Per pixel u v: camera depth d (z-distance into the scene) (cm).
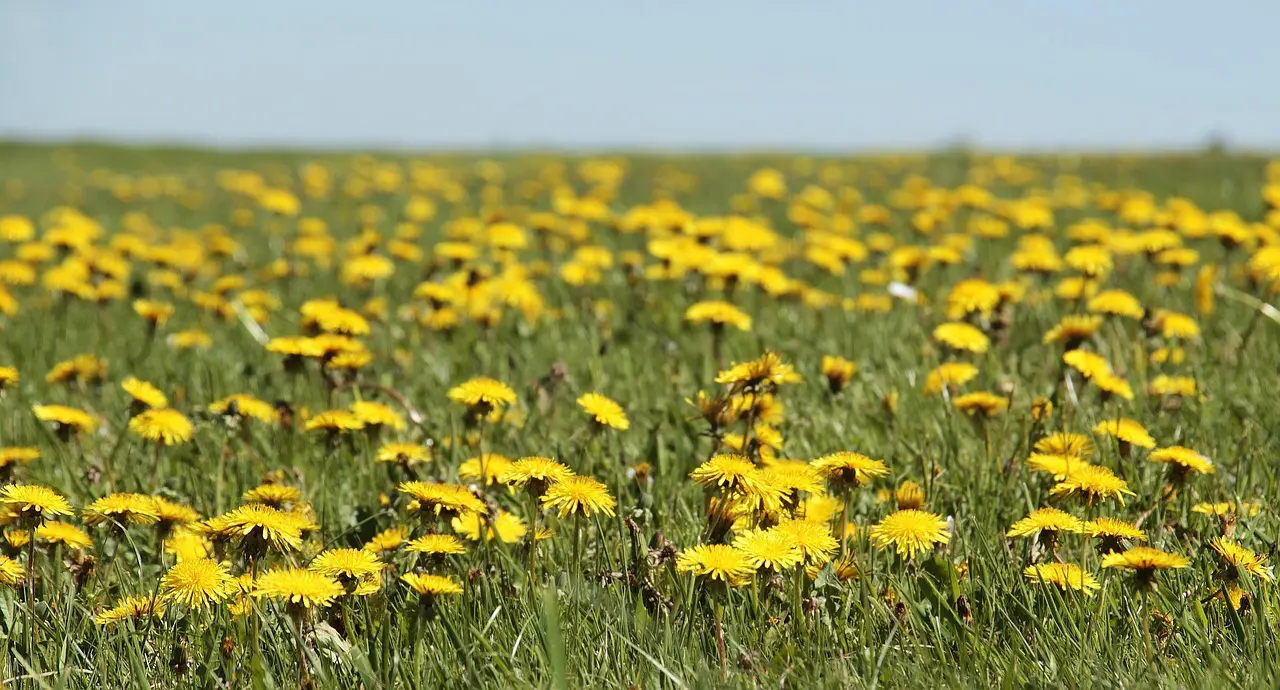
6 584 264
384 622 233
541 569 277
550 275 718
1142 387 412
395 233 1091
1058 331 401
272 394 466
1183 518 305
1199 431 368
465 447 363
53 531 273
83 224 704
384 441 383
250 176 1560
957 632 238
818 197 1115
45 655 241
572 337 570
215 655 238
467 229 731
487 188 1545
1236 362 468
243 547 250
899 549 246
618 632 237
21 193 1647
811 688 219
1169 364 455
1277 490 320
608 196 1171
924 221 848
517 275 630
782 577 261
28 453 327
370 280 702
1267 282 539
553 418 395
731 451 337
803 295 627
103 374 454
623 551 267
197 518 299
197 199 1479
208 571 245
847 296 684
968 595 255
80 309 685
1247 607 245
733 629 241
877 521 309
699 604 255
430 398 453
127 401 459
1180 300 607
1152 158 1995
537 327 598
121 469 362
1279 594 250
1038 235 842
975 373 398
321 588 232
